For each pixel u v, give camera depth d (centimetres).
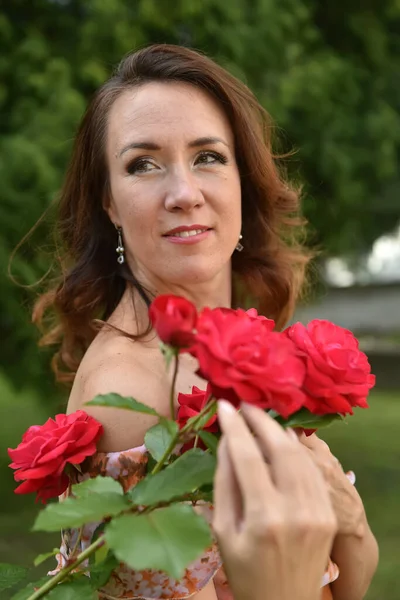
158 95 166
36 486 143
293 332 121
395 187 701
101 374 155
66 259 213
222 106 175
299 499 106
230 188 167
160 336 104
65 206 209
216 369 103
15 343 523
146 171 164
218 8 547
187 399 133
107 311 201
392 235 855
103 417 149
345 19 689
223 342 105
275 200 211
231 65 467
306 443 169
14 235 464
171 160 162
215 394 108
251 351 104
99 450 148
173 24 548
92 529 149
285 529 104
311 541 105
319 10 689
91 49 554
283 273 223
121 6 542
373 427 949
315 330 121
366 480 692
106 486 121
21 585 260
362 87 671
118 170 167
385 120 626
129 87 171
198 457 113
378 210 720
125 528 101
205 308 108
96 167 183
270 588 105
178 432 113
